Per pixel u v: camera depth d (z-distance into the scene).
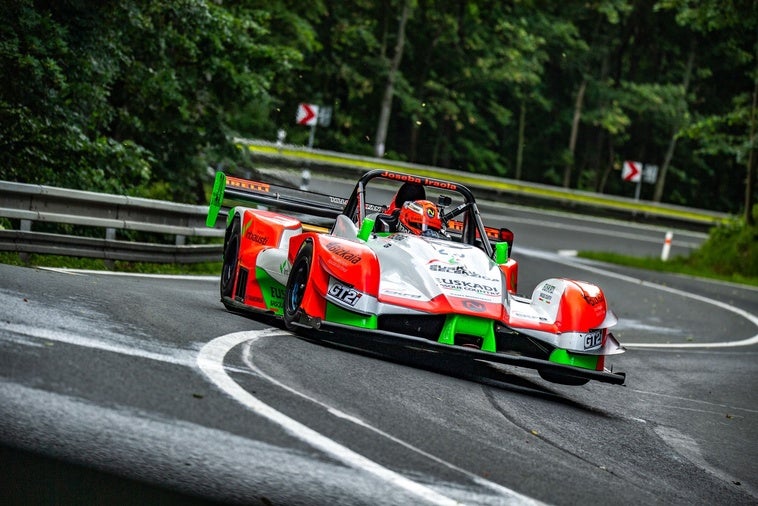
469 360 16.66
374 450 8.77
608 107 100.88
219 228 28.20
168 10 32.19
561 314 14.52
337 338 15.30
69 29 27.58
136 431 8.04
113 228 22.80
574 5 100.44
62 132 26.12
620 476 10.09
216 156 35.56
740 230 55.22
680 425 14.45
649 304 34.91
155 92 32.81
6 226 22.55
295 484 7.56
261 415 9.09
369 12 89.81
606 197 75.88
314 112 61.88
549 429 11.80
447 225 17.78
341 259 13.97
